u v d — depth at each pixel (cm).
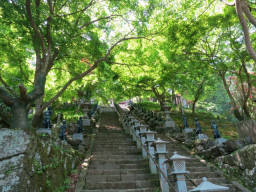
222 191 282
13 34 803
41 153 450
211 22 958
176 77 1379
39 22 677
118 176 623
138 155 825
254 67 1223
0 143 349
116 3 881
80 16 870
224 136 1118
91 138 1109
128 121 1284
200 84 1595
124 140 1067
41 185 414
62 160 590
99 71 1073
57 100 1262
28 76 1006
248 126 700
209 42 1166
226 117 1819
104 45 962
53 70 1134
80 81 1104
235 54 980
